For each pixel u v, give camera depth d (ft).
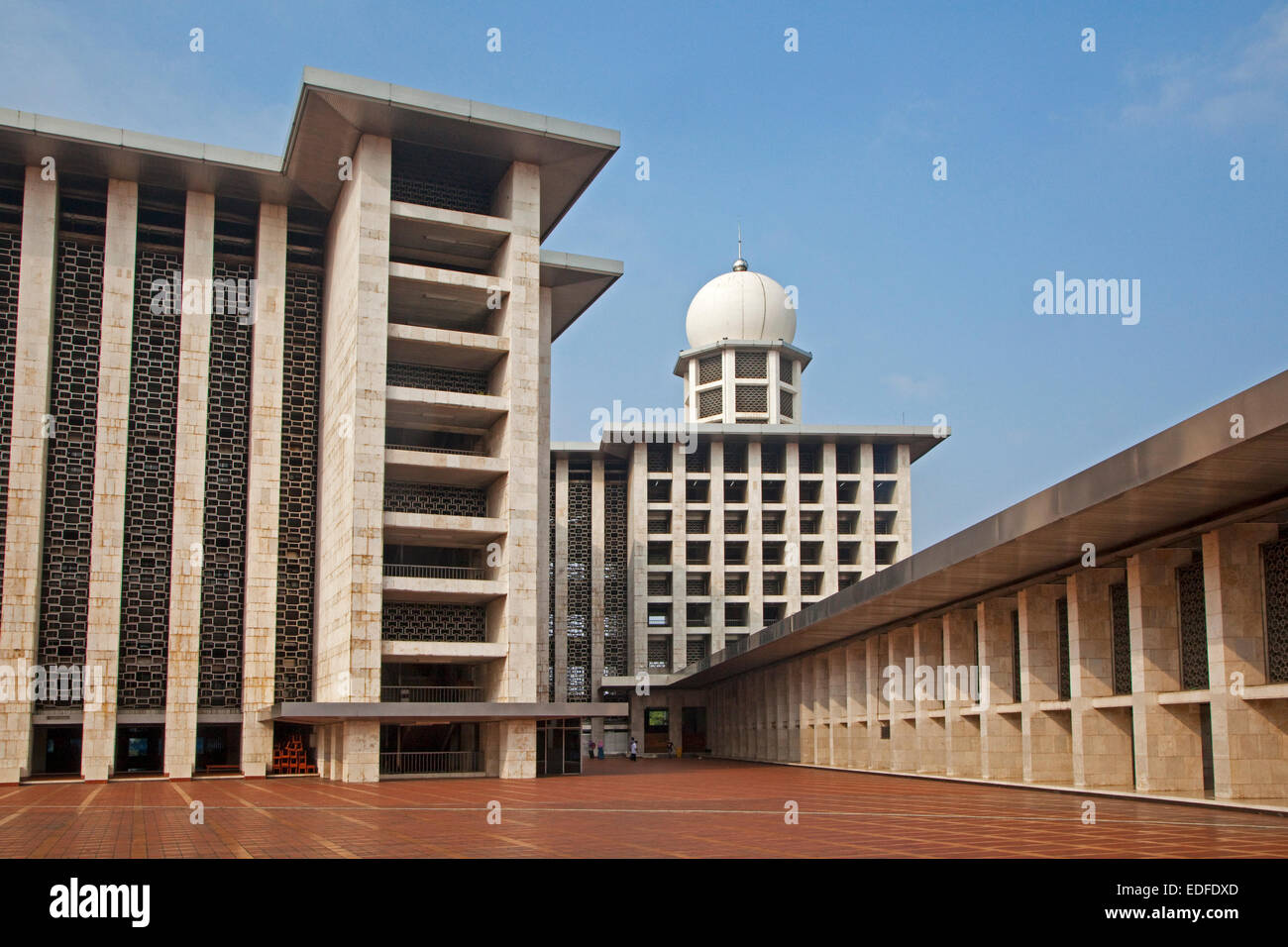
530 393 157.38
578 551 260.83
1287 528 89.71
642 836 67.72
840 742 172.35
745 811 87.45
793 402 280.10
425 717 141.28
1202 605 99.81
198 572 155.33
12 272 153.89
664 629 255.09
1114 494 84.69
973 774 135.03
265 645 157.99
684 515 259.19
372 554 144.36
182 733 151.64
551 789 120.98
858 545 262.47
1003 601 129.49
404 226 157.38
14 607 144.97
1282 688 85.56
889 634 154.92
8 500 147.23
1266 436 69.10
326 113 148.05
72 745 155.74
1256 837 65.16
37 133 147.84
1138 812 84.12
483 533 153.17
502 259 162.40
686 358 282.56
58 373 154.92
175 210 165.07
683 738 254.47
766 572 258.57
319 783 140.87
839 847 61.00
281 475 165.99
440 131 153.69
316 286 172.24
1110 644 110.22
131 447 157.38
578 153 160.35
